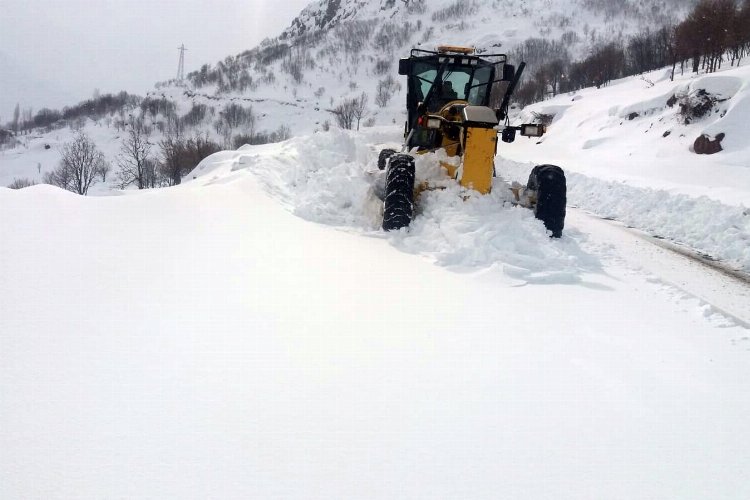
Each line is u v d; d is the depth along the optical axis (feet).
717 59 95.91
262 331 8.55
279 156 26.99
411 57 22.24
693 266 16.34
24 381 6.51
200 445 5.67
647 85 92.79
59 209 13.60
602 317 10.70
